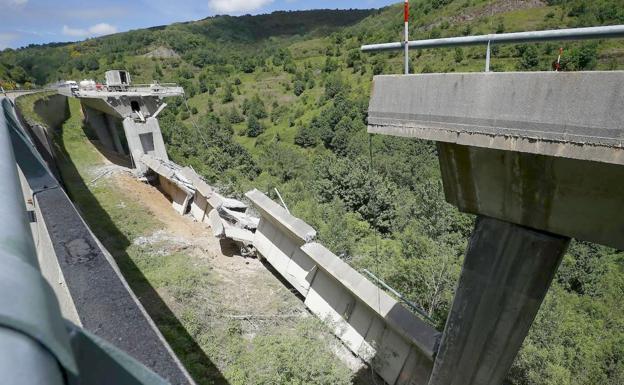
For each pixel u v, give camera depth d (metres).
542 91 4.52
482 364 7.01
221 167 36.34
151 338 2.80
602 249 23.83
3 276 0.81
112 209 15.70
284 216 12.34
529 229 6.02
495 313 6.61
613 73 4.03
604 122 4.18
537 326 11.20
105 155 23.09
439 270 12.38
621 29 4.25
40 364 0.70
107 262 3.77
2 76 47.72
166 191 19.38
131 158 22.31
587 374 10.60
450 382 7.49
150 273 11.69
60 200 5.30
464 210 6.64
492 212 6.26
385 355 9.56
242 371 8.26
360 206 22.48
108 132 27.70
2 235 1.11
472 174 6.08
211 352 9.00
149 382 1.15
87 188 17.30
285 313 11.43
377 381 9.62
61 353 0.79
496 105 4.90
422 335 8.49
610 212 5.04
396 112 5.93
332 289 11.31
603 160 4.28
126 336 2.80
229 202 16.05
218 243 14.93
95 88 23.78
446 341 7.36
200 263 12.98
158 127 22.08
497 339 6.71
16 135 6.13
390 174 41.12
